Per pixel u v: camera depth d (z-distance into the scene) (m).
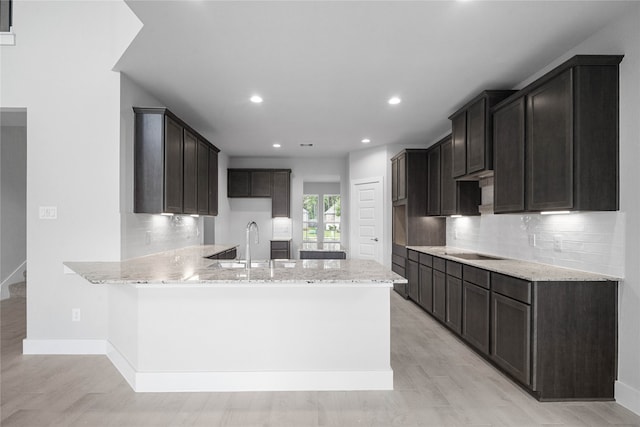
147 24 2.52
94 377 2.84
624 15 2.39
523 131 2.99
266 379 2.64
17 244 5.54
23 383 2.74
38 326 3.30
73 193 3.28
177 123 3.80
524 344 2.57
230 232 7.91
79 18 3.29
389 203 6.49
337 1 2.25
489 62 3.11
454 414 2.34
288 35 2.66
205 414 2.32
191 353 2.64
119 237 3.29
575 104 2.45
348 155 7.46
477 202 4.41
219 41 2.74
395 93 3.84
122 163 3.32
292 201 7.92
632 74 2.34
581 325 2.49
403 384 2.76
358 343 2.68
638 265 2.32
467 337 3.51
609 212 2.51
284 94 3.88
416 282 5.15
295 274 2.52
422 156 5.58
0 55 3.29
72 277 3.30
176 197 3.78
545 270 2.83
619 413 2.34
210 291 2.64
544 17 2.43
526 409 2.40
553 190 2.65
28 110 3.27
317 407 2.41
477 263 3.30
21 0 3.30
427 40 2.73
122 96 3.32
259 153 7.43
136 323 2.65
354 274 2.51
